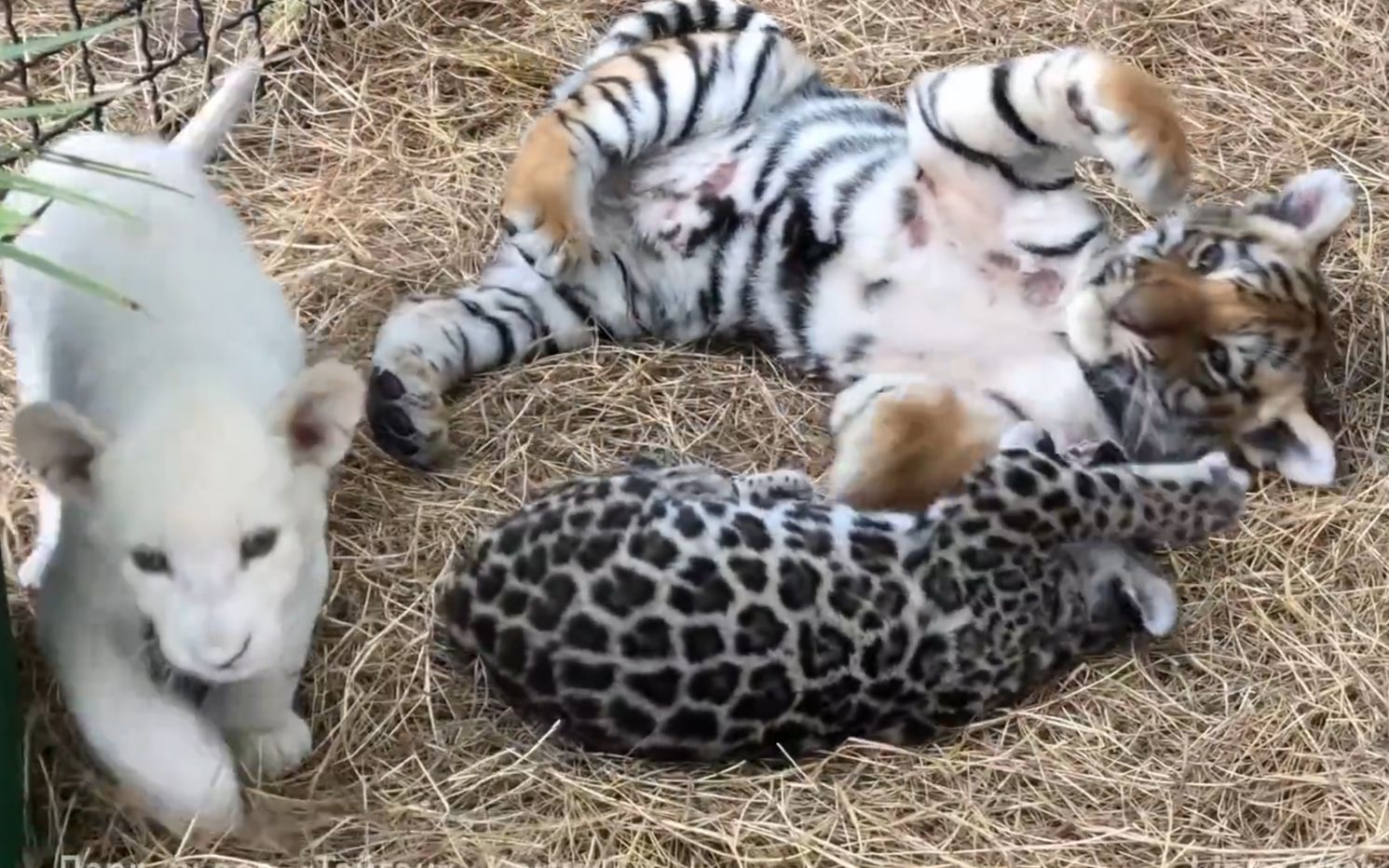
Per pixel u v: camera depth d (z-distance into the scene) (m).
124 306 1.58
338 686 1.72
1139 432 1.91
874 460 1.84
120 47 2.23
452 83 2.28
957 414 1.86
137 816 1.60
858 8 2.38
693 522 1.70
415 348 1.91
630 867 1.63
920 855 1.65
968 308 1.94
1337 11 2.38
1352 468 1.93
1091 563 1.79
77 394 1.61
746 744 1.68
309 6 2.29
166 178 1.73
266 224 2.10
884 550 1.72
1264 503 1.90
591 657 1.65
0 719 1.52
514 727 1.71
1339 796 1.70
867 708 1.70
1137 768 1.72
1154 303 1.84
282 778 1.66
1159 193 1.83
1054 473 1.76
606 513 1.71
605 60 2.05
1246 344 1.85
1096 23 2.38
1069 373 1.93
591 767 1.68
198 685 1.62
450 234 2.11
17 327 1.73
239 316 1.67
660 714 1.66
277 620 1.50
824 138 1.99
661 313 2.03
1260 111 2.28
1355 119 2.27
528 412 1.95
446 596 1.73
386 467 1.89
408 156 2.20
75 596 1.56
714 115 1.99
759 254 1.98
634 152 1.98
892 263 1.94
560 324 2.00
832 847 1.65
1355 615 1.82
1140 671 1.78
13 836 1.55
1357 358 2.02
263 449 1.52
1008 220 1.92
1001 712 1.75
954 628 1.72
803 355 2.00
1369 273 2.09
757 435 1.97
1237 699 1.77
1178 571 1.86
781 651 1.66
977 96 1.86
